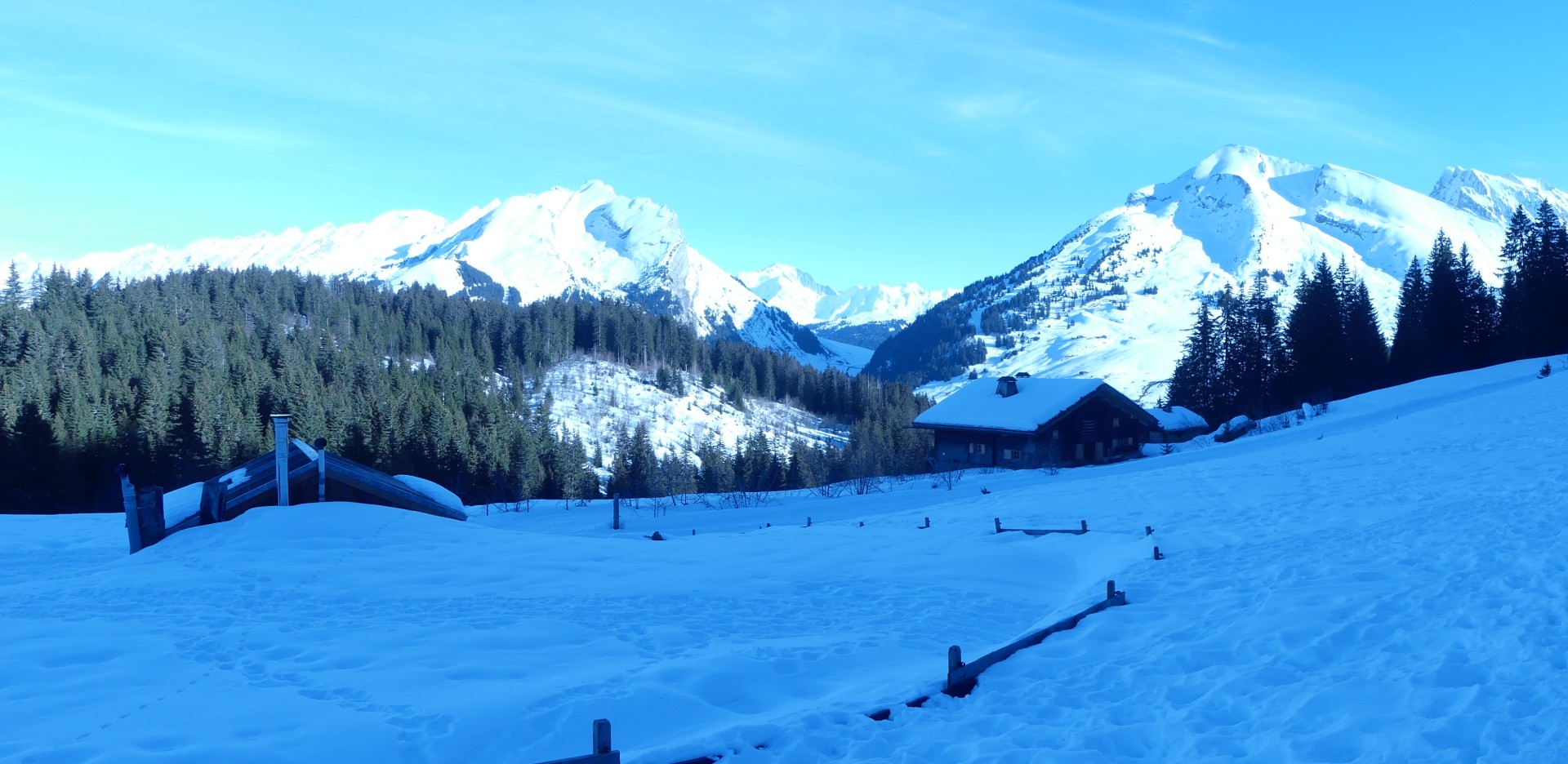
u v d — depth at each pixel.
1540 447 21.86
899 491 35.44
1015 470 42.41
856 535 19.06
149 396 65.81
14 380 67.44
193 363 81.88
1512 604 8.15
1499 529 12.02
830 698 7.34
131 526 17.34
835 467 61.53
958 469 48.81
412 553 15.98
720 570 14.56
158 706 7.00
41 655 8.64
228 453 61.53
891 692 7.25
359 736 6.22
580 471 70.06
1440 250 64.06
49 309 96.38
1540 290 58.25
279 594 12.30
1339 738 5.64
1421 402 42.66
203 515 18.52
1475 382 46.31
